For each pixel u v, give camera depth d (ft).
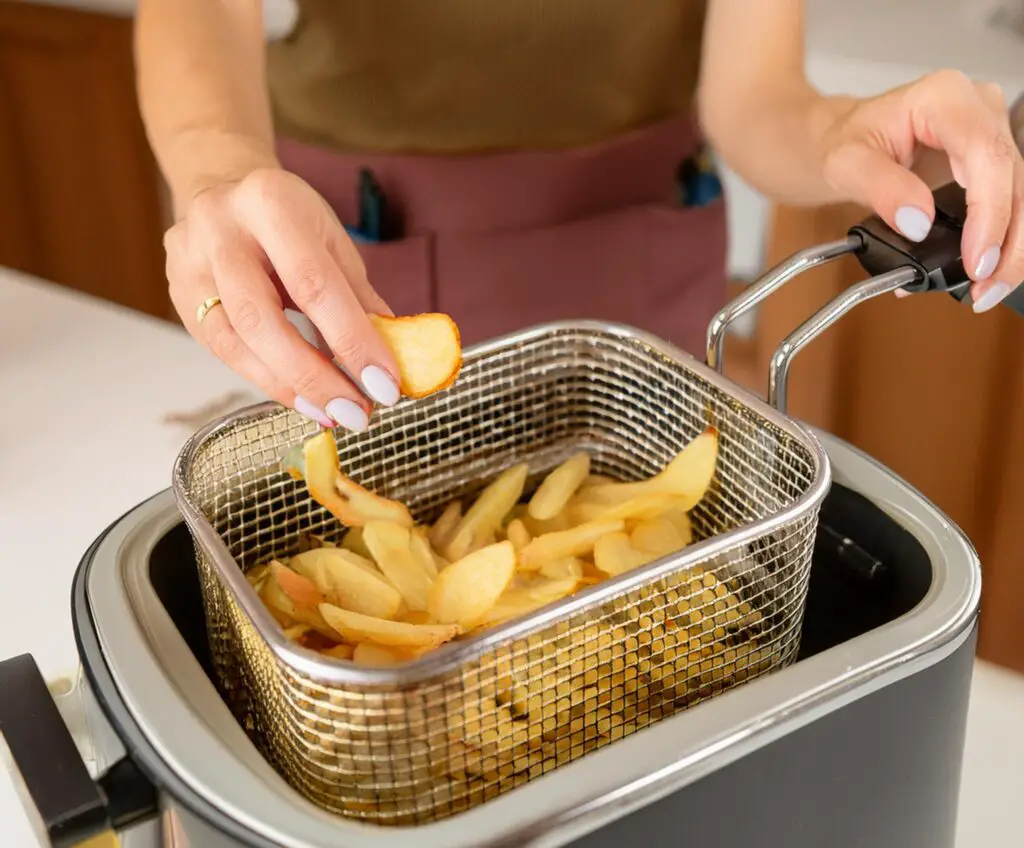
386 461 1.76
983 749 1.79
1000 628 3.88
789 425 1.47
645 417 1.83
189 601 1.57
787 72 2.70
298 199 1.51
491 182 3.01
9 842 1.55
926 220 1.62
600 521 1.61
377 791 1.17
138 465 2.38
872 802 1.31
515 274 3.13
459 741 1.17
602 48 2.94
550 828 1.06
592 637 1.22
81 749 1.42
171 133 2.15
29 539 2.15
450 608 1.41
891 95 1.99
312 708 1.12
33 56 5.57
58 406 2.60
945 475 3.95
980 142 1.73
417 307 3.13
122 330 2.94
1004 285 1.64
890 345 3.92
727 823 1.18
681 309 3.44
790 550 1.33
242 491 1.60
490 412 1.83
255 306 1.42
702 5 3.05
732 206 5.49
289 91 3.07
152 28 2.33
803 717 1.18
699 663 1.34
